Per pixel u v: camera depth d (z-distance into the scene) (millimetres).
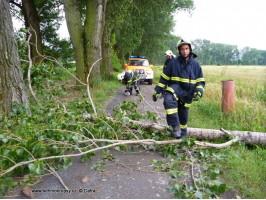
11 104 4941
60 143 3252
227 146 3842
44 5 16875
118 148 3809
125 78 9430
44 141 3350
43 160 2941
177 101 3670
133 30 21781
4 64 4816
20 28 7004
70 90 9344
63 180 2912
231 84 6059
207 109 6637
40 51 14227
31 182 2807
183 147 3576
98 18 9727
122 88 11539
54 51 17469
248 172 3033
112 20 14234
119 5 13484
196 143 3682
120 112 4777
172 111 3490
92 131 3812
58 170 3152
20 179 2885
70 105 6238
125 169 3221
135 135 4004
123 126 4227
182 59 3533
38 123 4484
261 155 3686
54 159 3182
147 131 4430
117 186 2791
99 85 10195
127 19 17219
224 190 2527
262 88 11195
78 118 4344
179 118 3932
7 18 4820
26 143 3084
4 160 2840
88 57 9938
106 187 2768
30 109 5418
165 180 2943
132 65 14305
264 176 2984
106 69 15562
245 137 4066
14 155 2938
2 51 4766
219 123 5629
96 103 7168
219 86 10438
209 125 5359
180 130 3639
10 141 3271
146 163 3412
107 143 3883
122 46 24969
